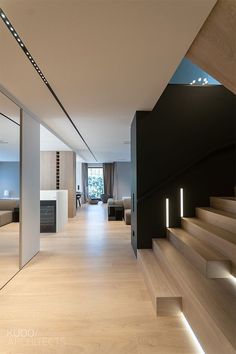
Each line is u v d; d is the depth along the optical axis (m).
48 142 7.07
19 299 2.76
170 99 4.18
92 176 16.28
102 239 5.61
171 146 4.16
